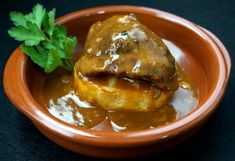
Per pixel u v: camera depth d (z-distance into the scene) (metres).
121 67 0.32
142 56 0.32
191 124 0.28
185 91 0.34
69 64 0.36
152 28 0.39
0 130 0.33
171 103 0.33
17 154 0.32
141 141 0.27
